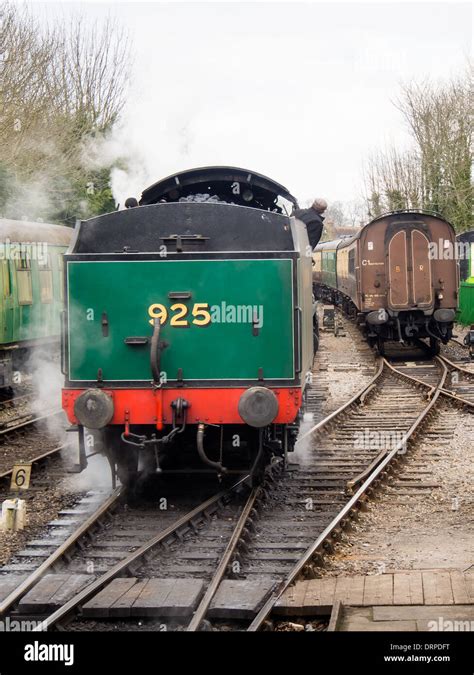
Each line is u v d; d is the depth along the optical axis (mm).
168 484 10742
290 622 6602
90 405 9305
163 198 11875
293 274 9398
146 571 7730
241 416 9250
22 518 8992
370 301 25516
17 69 24562
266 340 9430
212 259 9438
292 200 12039
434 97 41844
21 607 6742
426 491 10672
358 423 15516
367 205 49656
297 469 11023
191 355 9461
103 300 9500
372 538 8820
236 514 9547
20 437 14648
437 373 22922
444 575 7355
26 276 19375
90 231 9891
